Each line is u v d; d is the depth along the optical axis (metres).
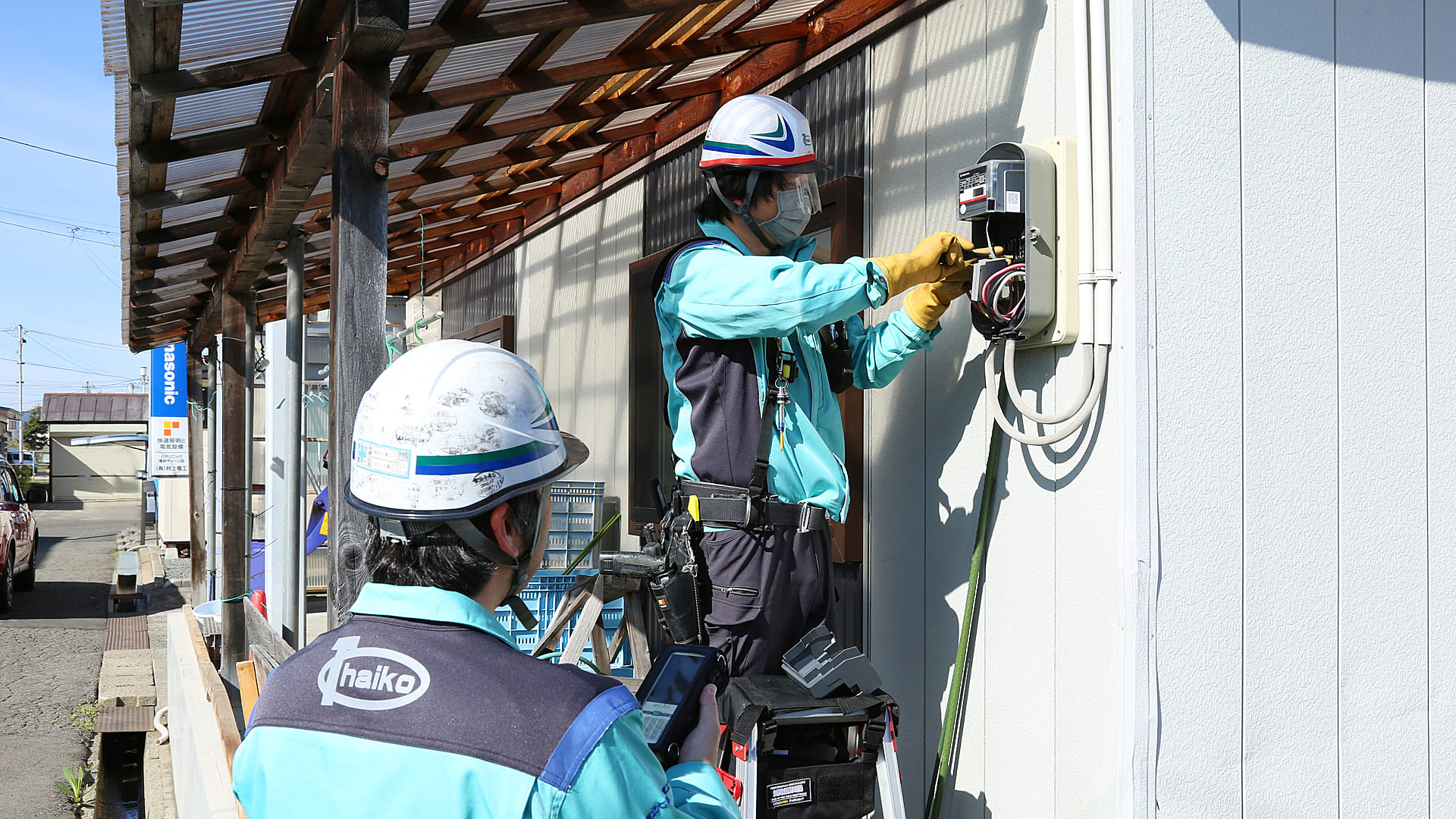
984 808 2.45
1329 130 2.31
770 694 2.11
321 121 2.80
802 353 2.40
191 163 3.49
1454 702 2.40
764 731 2.07
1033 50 2.39
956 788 2.55
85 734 6.84
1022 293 2.21
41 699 7.63
